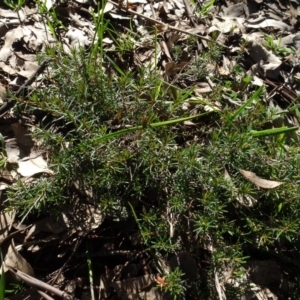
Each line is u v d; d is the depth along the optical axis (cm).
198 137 70
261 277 62
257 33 92
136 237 62
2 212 60
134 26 84
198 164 59
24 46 76
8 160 63
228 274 59
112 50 76
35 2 81
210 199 57
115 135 57
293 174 63
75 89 62
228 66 81
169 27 79
